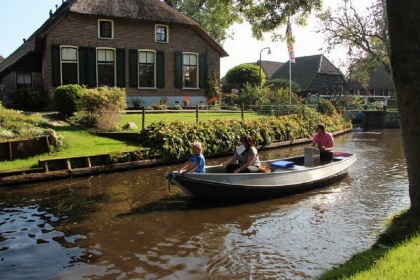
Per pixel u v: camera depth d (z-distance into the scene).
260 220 7.52
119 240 6.52
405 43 5.92
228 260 5.77
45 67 20.69
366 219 7.48
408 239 5.46
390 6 5.99
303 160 11.17
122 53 21.66
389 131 26.53
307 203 8.62
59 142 11.79
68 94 16.25
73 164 10.94
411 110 6.14
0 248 6.16
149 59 22.62
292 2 10.55
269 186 8.82
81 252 6.04
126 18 21.19
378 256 4.86
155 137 12.77
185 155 13.13
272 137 17.34
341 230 6.93
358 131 26.58
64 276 5.28
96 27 20.83
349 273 4.44
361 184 10.27
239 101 26.14
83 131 14.03
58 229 6.98
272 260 5.76
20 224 7.20
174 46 23.31
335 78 38.94
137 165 12.01
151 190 9.54
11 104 19.84
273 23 10.84
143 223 7.32
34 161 10.80
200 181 8.18
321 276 4.80
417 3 5.79
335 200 8.83
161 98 23.08
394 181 10.59
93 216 7.68
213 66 24.75
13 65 21.56
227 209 8.18
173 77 23.45
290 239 6.55
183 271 5.43
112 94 14.86
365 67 31.77
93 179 10.58
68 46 20.12
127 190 9.52
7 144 10.84
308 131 20.39
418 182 6.41
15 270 5.44
